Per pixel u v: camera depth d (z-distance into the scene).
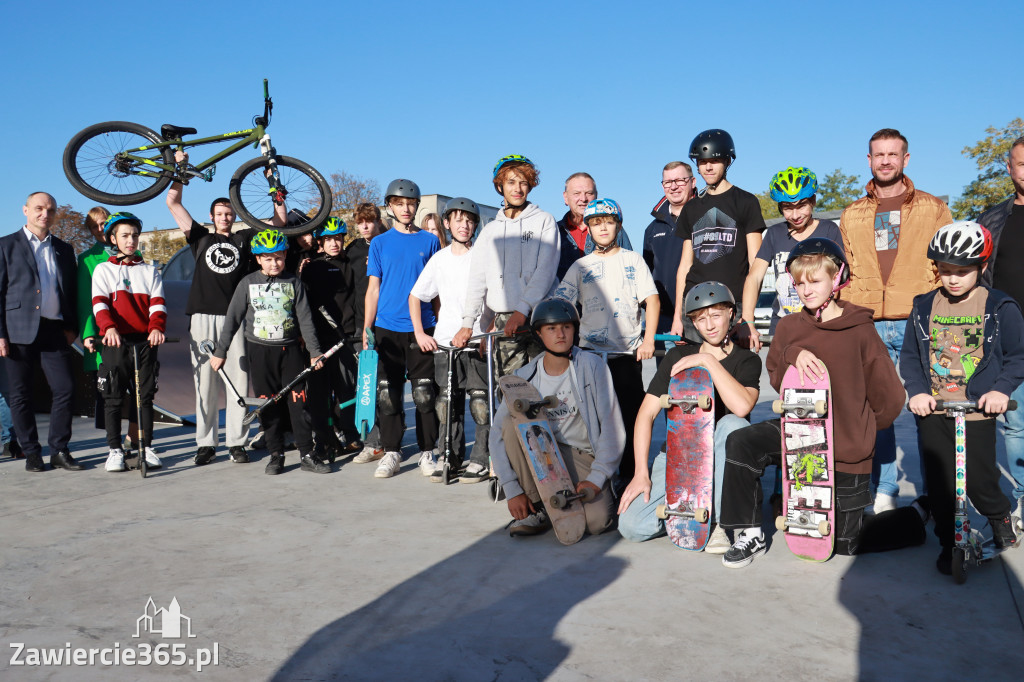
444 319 4.94
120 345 5.17
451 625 2.55
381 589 2.89
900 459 5.03
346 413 5.90
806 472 3.09
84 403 8.00
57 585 3.00
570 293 4.34
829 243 3.12
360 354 5.21
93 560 3.30
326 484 4.79
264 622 2.60
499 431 3.63
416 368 5.09
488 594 2.82
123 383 5.27
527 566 3.13
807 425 3.07
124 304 5.27
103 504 4.34
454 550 3.37
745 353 3.47
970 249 2.88
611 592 2.82
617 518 3.79
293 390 5.11
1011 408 2.75
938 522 3.01
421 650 2.36
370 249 5.33
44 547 3.51
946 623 2.50
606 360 4.14
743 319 4.10
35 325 5.19
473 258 4.66
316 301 5.64
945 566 2.94
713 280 4.32
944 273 3.01
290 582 2.98
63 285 5.40
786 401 3.11
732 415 3.40
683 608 2.65
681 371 3.36
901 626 2.48
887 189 3.79
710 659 2.26
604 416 3.61
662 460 3.57
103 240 5.81
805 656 2.27
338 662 2.29
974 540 2.97
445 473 4.73
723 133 4.32
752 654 2.29
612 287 4.27
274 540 3.56
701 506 3.28
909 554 3.20
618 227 4.34
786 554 3.24
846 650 2.31
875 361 3.06
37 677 2.21
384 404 5.11
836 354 3.10
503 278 4.55
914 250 3.70
